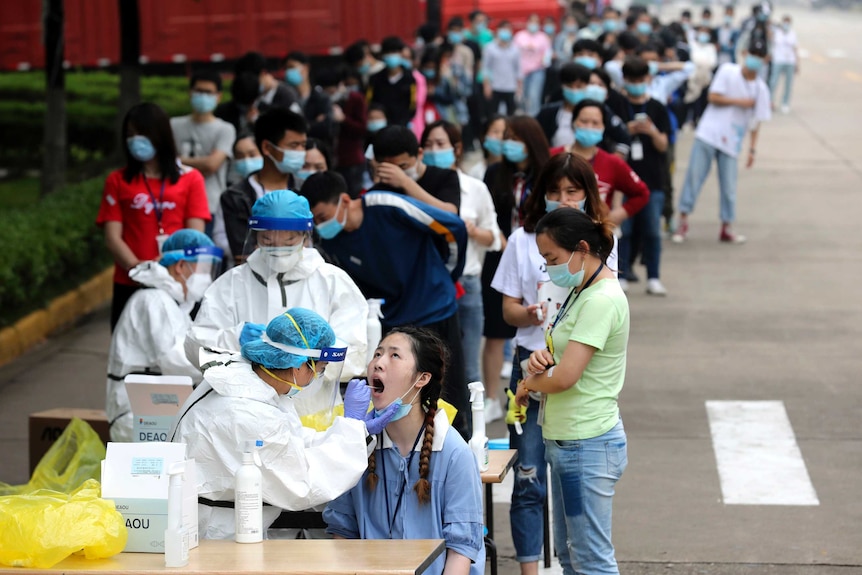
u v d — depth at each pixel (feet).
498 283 27.73
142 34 89.20
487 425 40.01
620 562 29.63
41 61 93.71
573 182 26.78
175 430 20.39
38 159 93.35
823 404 42.37
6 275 50.60
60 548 18.08
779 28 136.05
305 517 21.99
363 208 29.32
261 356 20.17
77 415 31.78
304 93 70.18
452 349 29.94
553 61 96.37
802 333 52.01
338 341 22.85
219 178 44.45
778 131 120.78
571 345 22.21
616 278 23.13
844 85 168.76
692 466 36.58
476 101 103.40
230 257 35.50
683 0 456.04
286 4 93.86
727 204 70.95
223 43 92.53
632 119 55.67
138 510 18.93
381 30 99.25
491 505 26.81
